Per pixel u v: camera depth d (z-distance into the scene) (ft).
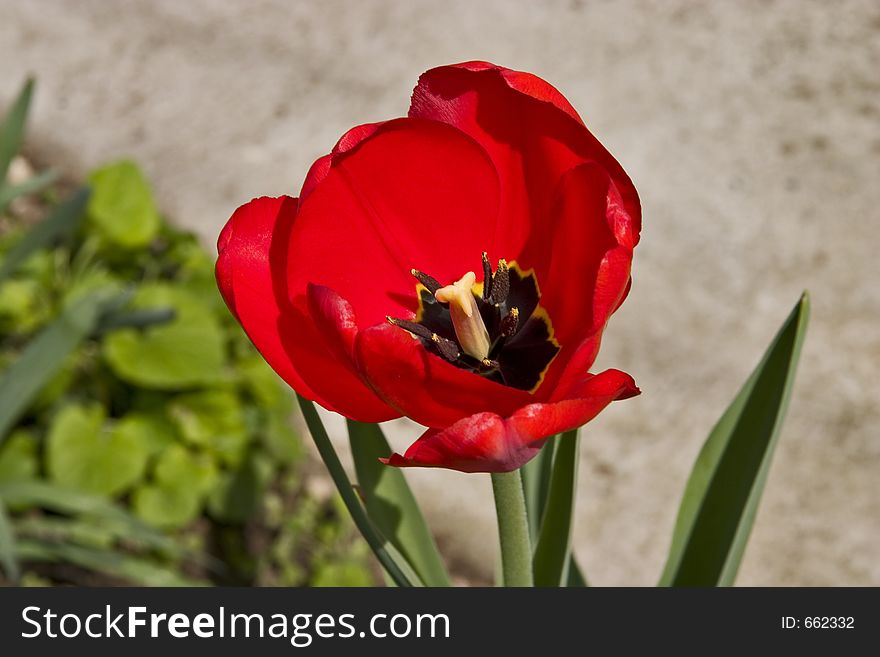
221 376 12.56
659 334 14.64
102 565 11.33
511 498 5.16
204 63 18.49
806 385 14.07
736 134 16.61
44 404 12.81
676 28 18.13
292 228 4.84
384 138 4.81
